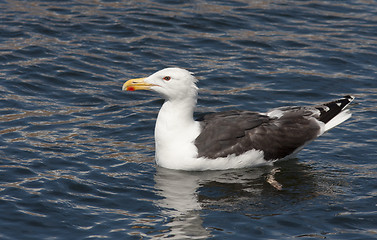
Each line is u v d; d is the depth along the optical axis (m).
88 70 20.62
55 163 15.20
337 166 15.63
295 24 24.45
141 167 15.34
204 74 20.58
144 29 23.50
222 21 24.39
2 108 18.02
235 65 21.28
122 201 13.70
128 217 13.02
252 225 12.74
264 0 26.50
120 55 21.66
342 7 26.05
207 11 25.20
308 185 14.69
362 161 15.85
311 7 25.95
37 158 15.37
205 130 15.35
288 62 21.62
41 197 13.61
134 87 15.30
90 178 14.60
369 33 23.81
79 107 18.48
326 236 12.37
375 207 13.55
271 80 20.33
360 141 16.83
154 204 13.62
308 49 22.55
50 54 21.41
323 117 16.16
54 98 18.94
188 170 15.28
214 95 19.28
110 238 12.20
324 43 22.97
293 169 15.54
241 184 14.72
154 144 16.61
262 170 15.52
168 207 13.51
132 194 14.02
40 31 22.86
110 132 17.08
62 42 22.30
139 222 12.83
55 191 13.90
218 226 12.71
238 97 19.20
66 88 19.56
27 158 15.34
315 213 13.30
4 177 14.38
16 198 13.52
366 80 20.50
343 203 13.75
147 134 17.11
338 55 22.09
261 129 15.52
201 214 13.23
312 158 16.08
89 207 13.37
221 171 15.39
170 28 23.69
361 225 12.82
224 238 12.23
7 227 12.46
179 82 15.00
